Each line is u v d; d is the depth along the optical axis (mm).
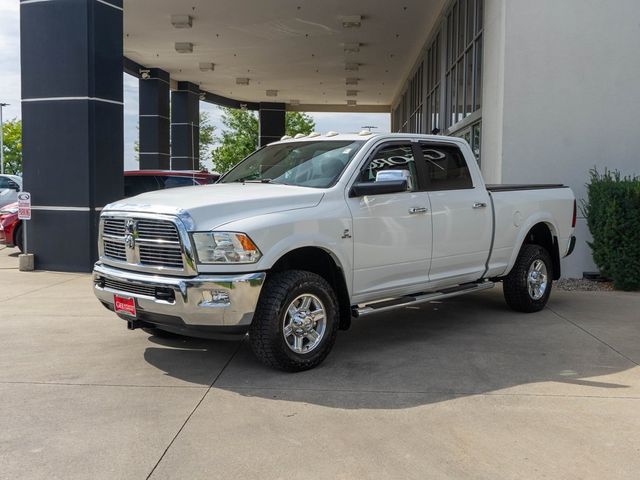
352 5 17469
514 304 7426
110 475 3342
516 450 3664
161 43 21953
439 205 6164
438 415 4203
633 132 9867
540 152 9930
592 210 9328
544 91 9875
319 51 23156
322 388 4746
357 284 5508
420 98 23375
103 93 10820
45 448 3670
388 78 28656
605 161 9906
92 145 10625
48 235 10883
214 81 29547
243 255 4691
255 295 4707
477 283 6918
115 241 5281
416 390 4707
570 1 9766
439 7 17516
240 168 6629
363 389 4727
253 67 26250
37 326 6734
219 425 4023
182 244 4688
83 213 10672
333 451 3641
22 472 3371
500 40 10133
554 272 7887
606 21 9773
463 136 14148
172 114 29609
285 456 3574
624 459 3549
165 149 26938
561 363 5426
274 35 20797
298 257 5438
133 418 4133
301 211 5062
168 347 5906
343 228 5297
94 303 7996
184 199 5055
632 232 8773
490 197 6793
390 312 7562
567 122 9906
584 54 9812
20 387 4758
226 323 4691
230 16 18641
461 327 6766
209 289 4633
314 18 18766
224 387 4766
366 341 6176
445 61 17281
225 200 4930
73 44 10547
